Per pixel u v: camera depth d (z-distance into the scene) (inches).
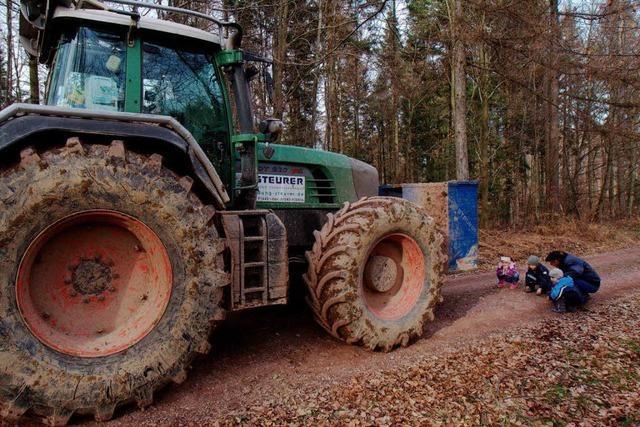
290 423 111.8
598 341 176.1
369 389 131.6
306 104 650.8
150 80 140.3
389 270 171.2
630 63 523.8
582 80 592.1
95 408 109.0
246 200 150.6
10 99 425.1
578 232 557.0
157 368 116.2
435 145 873.5
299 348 164.6
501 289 270.4
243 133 149.9
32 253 108.0
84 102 131.3
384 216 161.0
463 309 224.8
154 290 122.9
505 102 803.4
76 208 111.1
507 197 887.1
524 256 422.6
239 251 135.5
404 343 167.3
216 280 124.4
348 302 152.5
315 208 186.7
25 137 107.1
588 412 123.2
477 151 781.3
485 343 173.9
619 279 308.5
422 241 173.5
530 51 469.1
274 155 174.7
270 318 199.0
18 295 105.0
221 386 132.5
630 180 967.0
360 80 690.8
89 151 112.2
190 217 121.9
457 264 215.6
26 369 102.5
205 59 150.5
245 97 150.9
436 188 216.5
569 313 219.8
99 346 114.0
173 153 129.3
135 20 133.5
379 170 900.6
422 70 688.4
